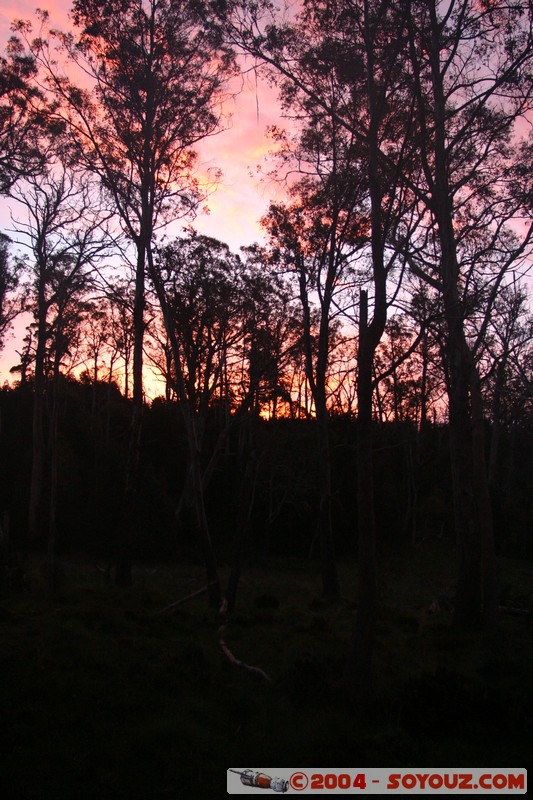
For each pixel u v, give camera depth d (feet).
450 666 37.06
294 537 139.03
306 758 22.34
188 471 128.26
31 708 24.90
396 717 25.70
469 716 25.49
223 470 142.72
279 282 72.08
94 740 22.84
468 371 53.11
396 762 22.18
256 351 75.25
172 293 64.80
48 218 95.09
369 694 26.91
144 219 66.28
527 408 84.69
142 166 65.31
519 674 33.37
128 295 76.13
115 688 28.17
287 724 25.23
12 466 136.56
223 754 22.58
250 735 24.17
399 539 147.13
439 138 47.16
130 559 69.26
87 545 114.52
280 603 62.85
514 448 180.96
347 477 132.87
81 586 64.13
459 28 31.53
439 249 49.29
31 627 38.96
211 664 33.83
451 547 140.26
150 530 115.96
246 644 39.99
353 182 39.14
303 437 122.93
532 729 24.80
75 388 164.96
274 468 122.31
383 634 46.50
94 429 149.48
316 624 46.65
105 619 43.06
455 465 54.24
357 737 23.67
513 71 32.99
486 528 51.93
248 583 84.48
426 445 160.66
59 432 141.38
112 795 19.30
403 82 32.14
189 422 62.28
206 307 65.77
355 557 135.03
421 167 43.55
